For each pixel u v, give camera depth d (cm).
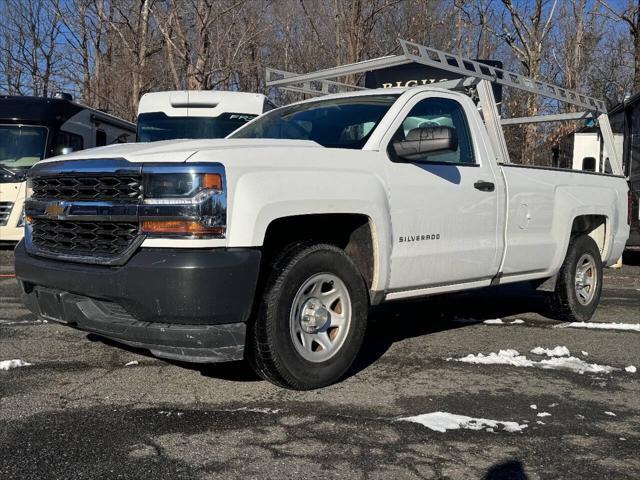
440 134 449
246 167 384
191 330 367
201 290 360
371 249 450
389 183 457
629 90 2117
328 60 1717
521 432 366
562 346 555
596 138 1018
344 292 433
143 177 373
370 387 436
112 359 486
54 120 1256
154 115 1113
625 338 593
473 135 541
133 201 375
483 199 525
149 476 306
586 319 663
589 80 2231
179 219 365
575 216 630
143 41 1775
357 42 1492
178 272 358
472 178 520
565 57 2186
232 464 319
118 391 417
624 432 370
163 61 1870
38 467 312
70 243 411
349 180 429
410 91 506
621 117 1238
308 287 417
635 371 488
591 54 2223
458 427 370
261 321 395
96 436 348
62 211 405
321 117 518
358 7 1485
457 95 542
